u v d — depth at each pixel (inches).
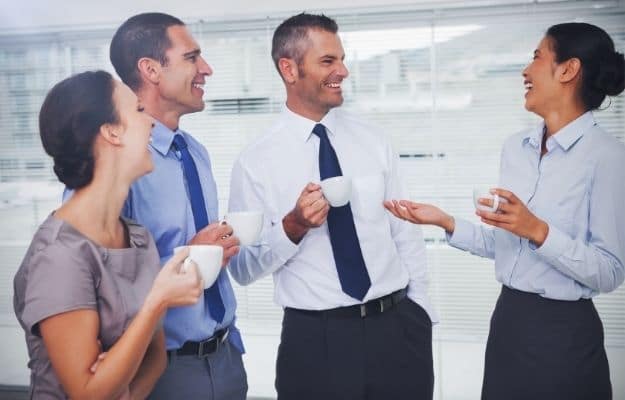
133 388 50.2
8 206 147.9
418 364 75.7
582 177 66.8
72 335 42.5
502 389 72.2
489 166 132.0
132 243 50.1
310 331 73.1
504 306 73.0
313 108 75.3
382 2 129.1
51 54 143.0
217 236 60.0
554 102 69.2
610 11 123.5
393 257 75.4
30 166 146.6
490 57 129.7
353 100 135.0
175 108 66.6
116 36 65.2
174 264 44.9
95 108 45.0
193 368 63.1
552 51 68.4
